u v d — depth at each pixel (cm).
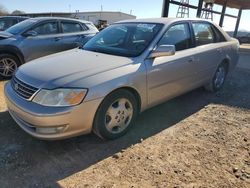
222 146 357
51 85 308
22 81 335
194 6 1158
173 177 289
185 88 471
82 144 351
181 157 327
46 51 714
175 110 480
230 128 412
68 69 338
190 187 274
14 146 340
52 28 737
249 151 347
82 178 284
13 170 294
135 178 286
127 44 418
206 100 541
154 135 382
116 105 354
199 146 355
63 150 336
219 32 573
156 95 405
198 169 304
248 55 1398
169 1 1024
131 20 485
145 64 378
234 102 536
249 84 695
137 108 386
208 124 425
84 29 813
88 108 316
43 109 301
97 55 395
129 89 364
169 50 378
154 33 415
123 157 324
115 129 364
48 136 308
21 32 685
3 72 648
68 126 309
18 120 340
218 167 309
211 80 562
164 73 405
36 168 299
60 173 292
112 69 345
